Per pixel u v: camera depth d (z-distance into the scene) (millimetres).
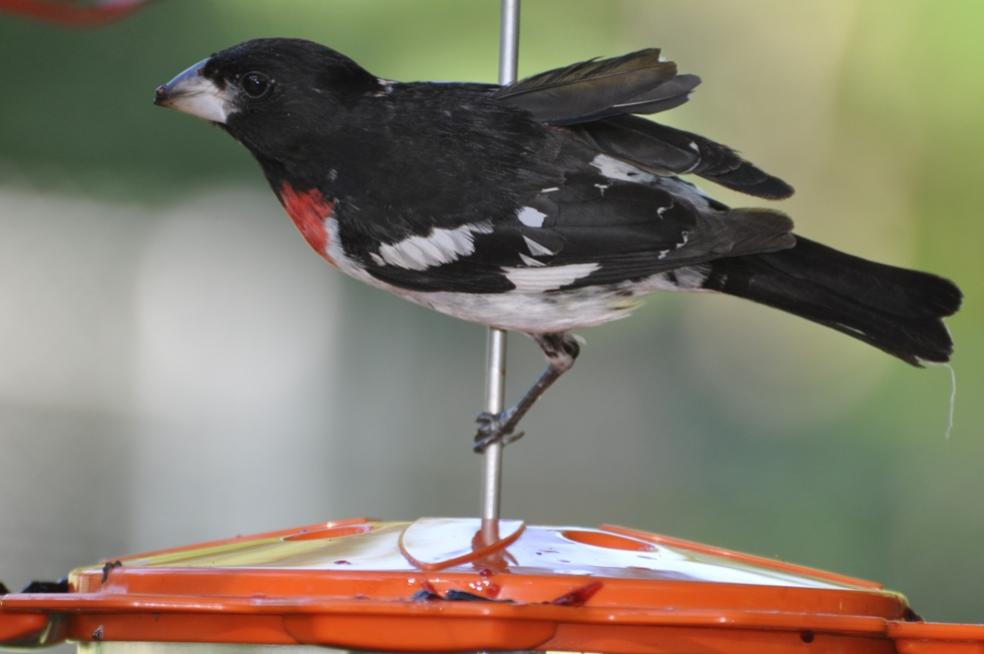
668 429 13992
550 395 14156
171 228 13945
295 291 14250
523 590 3742
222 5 13391
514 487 13766
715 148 5395
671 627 3658
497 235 5352
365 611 3471
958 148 15164
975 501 12852
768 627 3559
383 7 13320
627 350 14227
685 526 13320
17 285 13422
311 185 5508
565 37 14461
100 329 13578
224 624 3715
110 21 5684
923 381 13516
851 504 13117
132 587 3930
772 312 14117
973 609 12188
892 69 15250
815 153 15461
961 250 15109
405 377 14180
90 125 13578
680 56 15344
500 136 5441
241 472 13422
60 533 12367
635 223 5312
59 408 13094
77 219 13609
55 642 3832
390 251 5449
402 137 5438
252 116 5453
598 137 5484
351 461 13812
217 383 13719
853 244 15234
